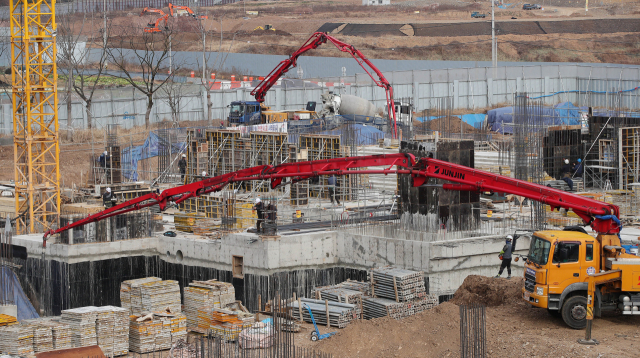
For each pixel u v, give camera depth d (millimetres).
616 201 39562
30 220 40594
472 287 29703
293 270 33594
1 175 59156
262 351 26094
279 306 27312
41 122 42719
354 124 64250
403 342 24922
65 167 59031
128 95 83375
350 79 92250
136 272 37125
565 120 66312
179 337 28797
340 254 34750
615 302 25359
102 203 42188
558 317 26266
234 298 31594
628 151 43656
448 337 24719
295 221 38594
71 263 35250
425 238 32719
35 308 36531
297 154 47250
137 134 69875
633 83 88062
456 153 34688
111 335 27422
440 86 88250
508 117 72062
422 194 33562
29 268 36812
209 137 47969
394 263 32500
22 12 42281
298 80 93312
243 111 65812
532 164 40781
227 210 37094
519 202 41156
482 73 94125
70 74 69562
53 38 42375
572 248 24688
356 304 29344
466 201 34125
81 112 73562
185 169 50875
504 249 31172
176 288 30406
